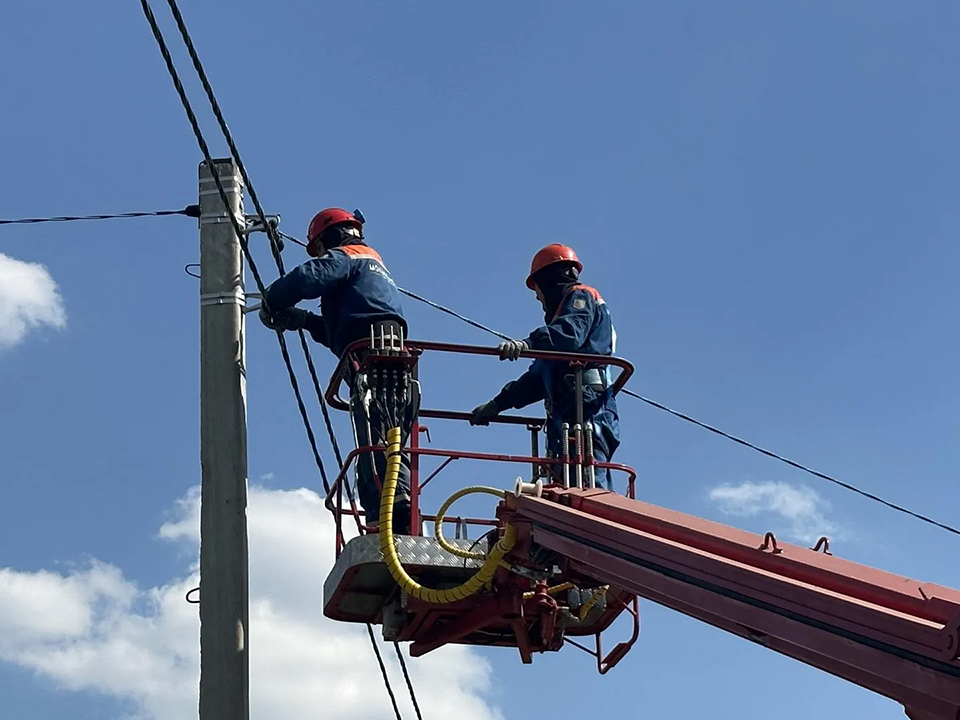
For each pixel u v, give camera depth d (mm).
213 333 10555
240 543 10078
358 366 10727
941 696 6324
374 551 10266
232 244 10742
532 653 11242
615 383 11180
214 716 9648
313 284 10773
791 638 7145
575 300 11344
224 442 10289
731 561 7711
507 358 10703
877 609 6664
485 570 9914
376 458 10672
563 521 9266
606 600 11086
